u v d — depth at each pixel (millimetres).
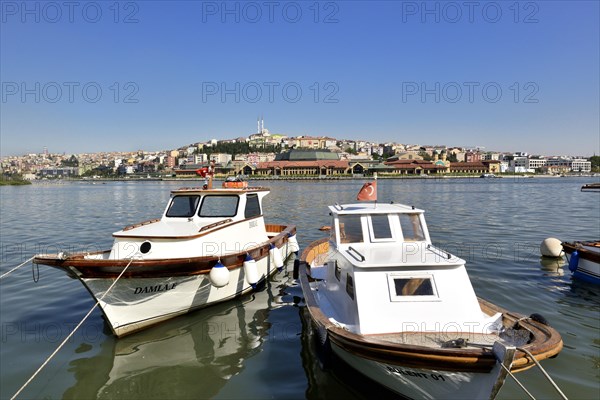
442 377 5562
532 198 48594
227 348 8359
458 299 6574
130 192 78562
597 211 32312
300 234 22672
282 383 7035
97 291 8516
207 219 11539
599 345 8164
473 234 21094
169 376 7281
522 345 5789
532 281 12320
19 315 10086
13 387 6898
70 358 7902
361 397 6633
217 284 9320
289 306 10867
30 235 22578
